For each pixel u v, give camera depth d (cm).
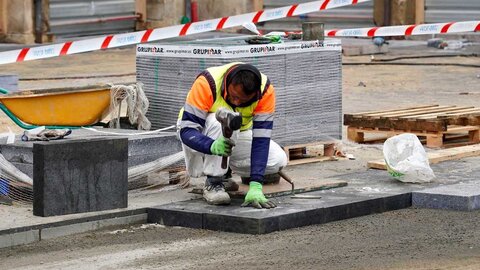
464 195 930
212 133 878
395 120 1258
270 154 929
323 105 1151
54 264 763
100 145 891
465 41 2675
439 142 1233
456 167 1102
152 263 761
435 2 2786
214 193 900
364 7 2828
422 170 999
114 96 1055
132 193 975
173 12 2898
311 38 1134
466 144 1268
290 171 1102
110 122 1077
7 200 933
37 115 1023
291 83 1111
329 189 970
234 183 936
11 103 1009
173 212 884
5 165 938
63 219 861
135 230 870
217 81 874
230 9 2938
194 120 877
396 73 2117
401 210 937
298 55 1112
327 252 784
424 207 945
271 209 877
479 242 812
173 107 1079
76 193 882
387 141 1040
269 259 765
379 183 1005
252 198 884
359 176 1048
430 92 1808
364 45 2494
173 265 754
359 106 1616
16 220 856
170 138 1002
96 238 843
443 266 739
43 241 835
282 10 1407
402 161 1012
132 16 2895
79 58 2475
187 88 1066
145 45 1095
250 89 857
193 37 2650
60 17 2731
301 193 947
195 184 1026
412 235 838
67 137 985
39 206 872
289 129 1119
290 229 862
